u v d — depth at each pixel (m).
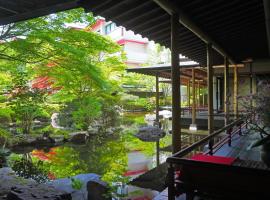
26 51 7.41
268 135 4.03
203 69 14.38
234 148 6.75
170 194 3.04
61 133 14.17
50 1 4.30
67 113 16.14
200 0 4.64
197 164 2.85
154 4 4.76
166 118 22.25
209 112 7.95
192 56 9.72
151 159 10.23
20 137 12.48
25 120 13.63
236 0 4.81
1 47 8.38
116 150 11.94
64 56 7.56
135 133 15.27
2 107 10.85
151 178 7.28
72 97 12.81
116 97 16.94
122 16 5.09
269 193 2.53
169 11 4.82
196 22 5.80
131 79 23.69
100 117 16.91
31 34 7.25
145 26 5.76
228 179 2.73
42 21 7.59
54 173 8.50
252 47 9.20
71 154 11.22
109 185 6.37
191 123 14.84
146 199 5.88
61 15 7.99
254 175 2.50
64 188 6.04
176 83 4.92
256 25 6.40
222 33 7.02
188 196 3.15
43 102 12.61
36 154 11.20
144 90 27.95
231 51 9.87
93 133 15.42
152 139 14.44
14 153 11.15
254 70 12.91
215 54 10.23
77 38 7.73
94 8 4.59
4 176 6.45
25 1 4.23
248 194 2.62
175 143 4.94
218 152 6.39
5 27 7.67
